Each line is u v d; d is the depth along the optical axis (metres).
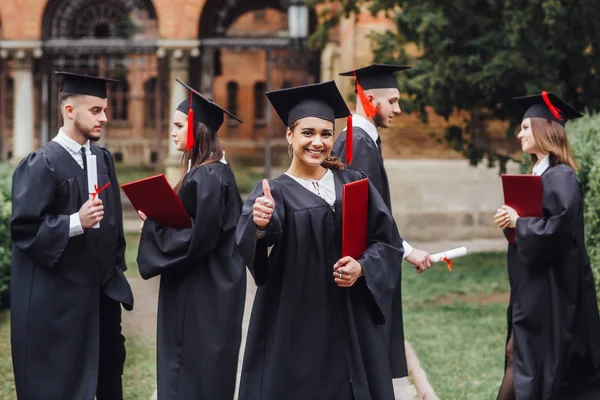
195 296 7.46
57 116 30.14
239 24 52.38
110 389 7.54
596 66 14.31
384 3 15.77
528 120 7.48
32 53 29.06
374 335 6.06
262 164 46.09
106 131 44.84
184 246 7.30
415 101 15.24
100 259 7.19
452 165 21.16
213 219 7.33
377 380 5.98
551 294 7.29
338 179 6.15
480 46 14.70
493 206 21.25
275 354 5.89
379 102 8.09
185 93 28.91
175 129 7.81
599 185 10.08
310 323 5.91
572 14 13.87
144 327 11.99
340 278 5.77
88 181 7.14
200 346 7.40
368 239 6.14
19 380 7.01
